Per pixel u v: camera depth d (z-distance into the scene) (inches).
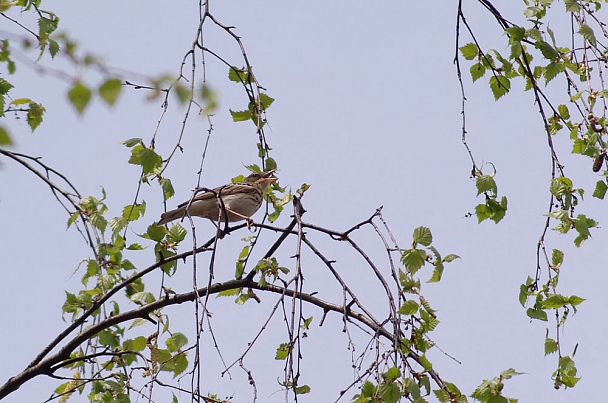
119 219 465.7
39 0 482.9
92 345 509.7
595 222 443.8
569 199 445.4
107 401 439.5
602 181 450.0
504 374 375.6
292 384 369.7
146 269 481.1
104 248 502.3
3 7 388.8
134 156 435.2
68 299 503.2
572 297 426.6
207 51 425.7
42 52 446.6
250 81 485.7
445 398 370.6
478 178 449.4
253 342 378.6
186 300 494.0
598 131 456.8
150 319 490.9
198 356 366.3
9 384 486.9
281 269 458.0
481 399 372.2
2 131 262.2
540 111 469.7
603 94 458.3
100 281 506.3
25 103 496.1
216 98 283.3
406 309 376.5
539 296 433.7
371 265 404.8
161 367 434.0
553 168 458.3
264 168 484.1
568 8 474.6
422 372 371.2
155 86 262.1
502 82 495.5
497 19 487.2
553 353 424.8
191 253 472.1
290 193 494.9
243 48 463.8
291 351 363.6
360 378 362.9
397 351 366.3
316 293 478.6
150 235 472.4
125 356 486.6
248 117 488.7
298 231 416.8
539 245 440.5
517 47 467.2
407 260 385.7
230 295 501.7
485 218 459.2
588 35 462.3
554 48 473.7
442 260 391.5
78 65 240.2
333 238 435.8
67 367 507.5
